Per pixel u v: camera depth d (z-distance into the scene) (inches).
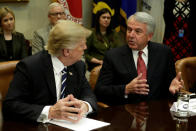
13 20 136.3
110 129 53.6
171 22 160.7
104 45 152.3
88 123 56.6
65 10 151.3
